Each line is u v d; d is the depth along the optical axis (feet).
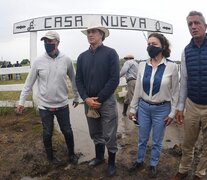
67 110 16.93
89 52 15.39
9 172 16.65
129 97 28.71
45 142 16.92
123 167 16.78
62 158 18.10
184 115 14.33
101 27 14.78
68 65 16.61
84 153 19.03
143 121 15.29
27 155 17.92
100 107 15.23
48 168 16.92
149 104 14.84
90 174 16.17
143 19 30.01
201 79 13.14
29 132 21.81
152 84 14.48
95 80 15.07
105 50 14.96
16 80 68.28
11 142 20.18
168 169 16.47
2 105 27.43
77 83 15.88
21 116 25.82
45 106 16.39
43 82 16.26
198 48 13.12
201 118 13.64
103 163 17.15
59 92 16.33
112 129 15.44
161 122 14.82
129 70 28.17
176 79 14.37
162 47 14.35
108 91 14.75
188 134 14.20
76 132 23.49
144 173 15.97
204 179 15.11
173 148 19.15
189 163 14.80
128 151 19.11
